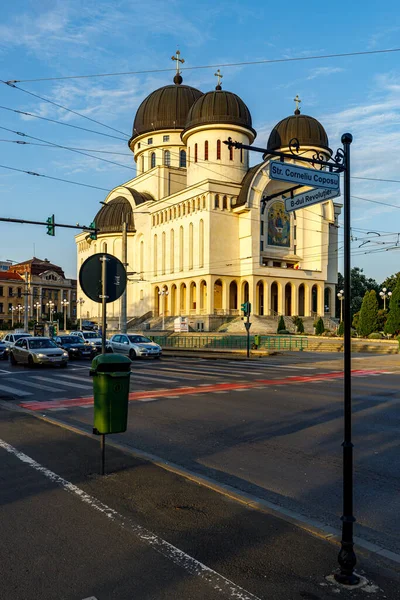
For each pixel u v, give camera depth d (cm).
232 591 393
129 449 838
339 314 7519
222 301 5919
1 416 1176
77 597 386
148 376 2067
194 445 902
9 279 10025
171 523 526
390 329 4375
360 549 473
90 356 3303
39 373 2255
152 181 6975
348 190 503
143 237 6975
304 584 404
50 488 641
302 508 597
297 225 6562
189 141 6359
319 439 941
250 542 480
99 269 787
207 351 3841
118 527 516
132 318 6712
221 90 6272
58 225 2361
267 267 5909
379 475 727
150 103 6962
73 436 948
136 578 413
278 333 5075
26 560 446
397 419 1129
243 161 6247
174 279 6322
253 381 1892
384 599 384
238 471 746
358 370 2409
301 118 6372
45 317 9181
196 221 5988
